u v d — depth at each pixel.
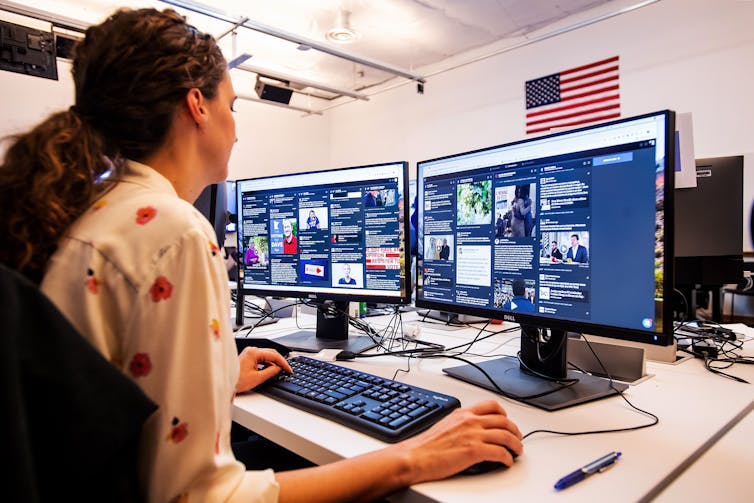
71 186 0.50
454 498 0.53
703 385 0.94
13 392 0.35
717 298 2.29
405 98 6.45
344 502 0.55
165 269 0.49
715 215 1.45
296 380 0.93
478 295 1.07
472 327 1.61
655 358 1.14
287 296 1.43
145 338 0.48
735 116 3.83
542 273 0.93
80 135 0.53
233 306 2.01
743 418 0.79
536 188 0.94
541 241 0.93
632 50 4.39
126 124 0.58
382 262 1.26
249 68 4.86
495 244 1.02
